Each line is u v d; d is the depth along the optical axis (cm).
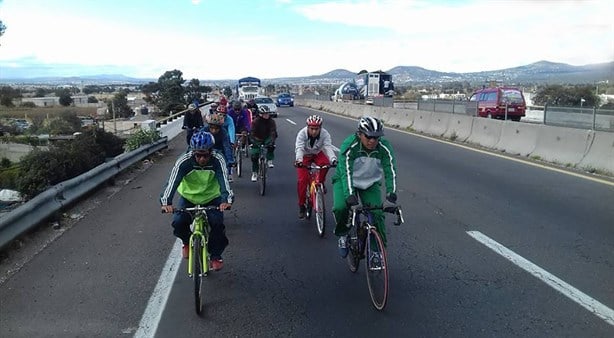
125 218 858
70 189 923
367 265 516
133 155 1414
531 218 802
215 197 556
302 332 449
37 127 5372
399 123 2727
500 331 442
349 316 480
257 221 833
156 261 643
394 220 813
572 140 1307
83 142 1452
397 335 439
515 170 1237
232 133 1158
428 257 638
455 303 502
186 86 6562
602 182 1062
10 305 513
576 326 448
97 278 585
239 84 5975
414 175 1197
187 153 538
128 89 15250
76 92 15375
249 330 455
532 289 531
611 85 2747
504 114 2831
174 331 455
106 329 461
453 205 899
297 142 795
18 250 688
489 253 646
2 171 1291
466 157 1481
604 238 695
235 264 630
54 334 452
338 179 585
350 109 3941
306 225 807
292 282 568
